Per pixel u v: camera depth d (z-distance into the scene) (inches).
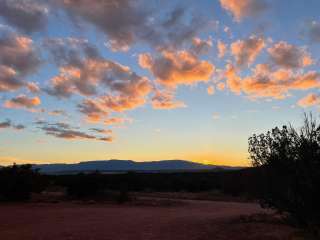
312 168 600.7
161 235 614.9
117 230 669.3
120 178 2581.2
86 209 1127.0
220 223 761.6
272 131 673.0
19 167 1428.4
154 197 1924.2
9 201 1338.6
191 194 2164.1
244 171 761.0
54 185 2274.9
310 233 585.6
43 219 841.5
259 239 563.8
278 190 658.2
